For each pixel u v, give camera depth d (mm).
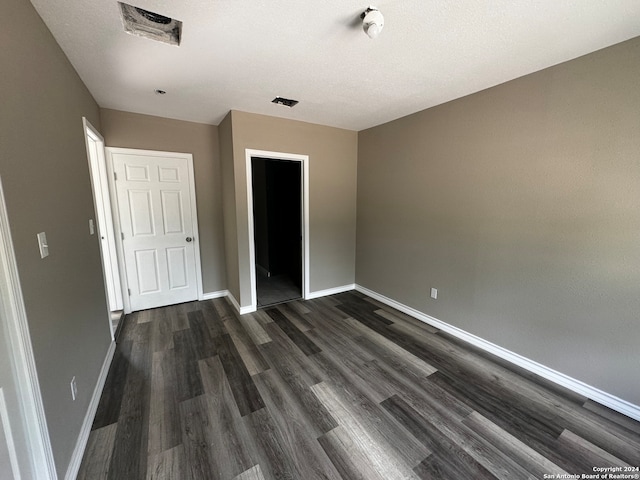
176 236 3545
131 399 1898
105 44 1740
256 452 1494
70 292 1604
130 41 1720
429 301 3074
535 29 1595
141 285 3404
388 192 3512
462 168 2631
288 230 5039
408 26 1576
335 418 1738
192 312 3381
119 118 3064
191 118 3357
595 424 1707
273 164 4984
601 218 1827
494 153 2373
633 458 1475
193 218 3615
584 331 1949
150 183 3318
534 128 2109
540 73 2053
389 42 1738
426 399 1914
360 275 4164
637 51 1635
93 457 1461
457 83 2311
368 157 3801
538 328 2188
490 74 2146
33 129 1312
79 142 2055
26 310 1104
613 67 1723
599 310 1875
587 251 1902
